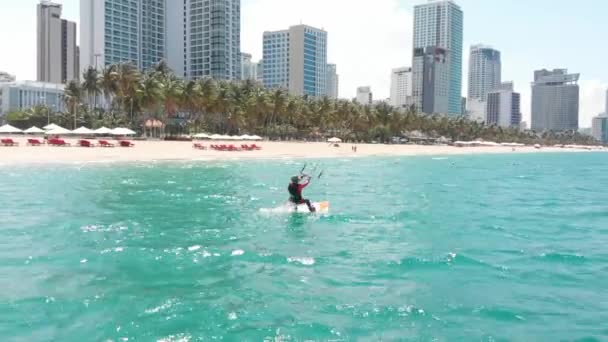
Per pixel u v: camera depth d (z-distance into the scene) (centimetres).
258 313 802
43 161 4659
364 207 2202
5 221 1666
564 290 950
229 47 19662
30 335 705
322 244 1369
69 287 929
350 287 953
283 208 2023
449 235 1534
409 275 1047
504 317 801
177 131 10856
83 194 2453
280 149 8712
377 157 8362
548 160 9494
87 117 10650
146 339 695
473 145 17262
